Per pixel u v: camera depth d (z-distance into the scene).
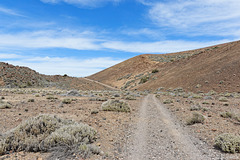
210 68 48.66
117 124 9.12
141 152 5.46
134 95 33.28
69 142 5.31
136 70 123.62
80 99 22.41
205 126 8.52
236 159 4.75
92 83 86.00
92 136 6.26
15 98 21.02
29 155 4.77
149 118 11.21
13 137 5.37
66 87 68.69
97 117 10.52
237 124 8.73
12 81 55.31
